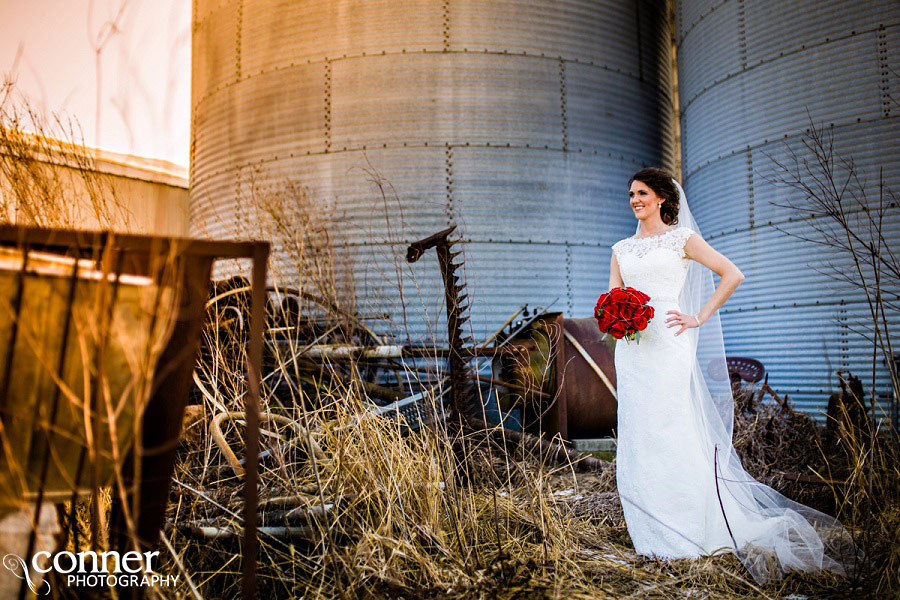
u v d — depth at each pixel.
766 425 4.29
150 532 2.00
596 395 4.93
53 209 2.54
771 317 6.34
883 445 3.11
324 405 3.53
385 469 2.83
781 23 6.38
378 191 6.47
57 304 1.73
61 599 2.00
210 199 6.54
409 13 6.61
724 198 6.88
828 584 2.58
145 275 1.90
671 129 8.19
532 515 3.02
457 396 4.07
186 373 1.97
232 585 2.37
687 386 3.16
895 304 5.57
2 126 2.46
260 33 6.99
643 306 3.06
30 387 1.71
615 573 2.73
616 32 7.33
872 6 5.84
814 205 6.03
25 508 1.70
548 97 6.85
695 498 3.02
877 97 5.79
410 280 6.21
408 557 2.44
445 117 6.57
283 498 2.69
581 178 6.93
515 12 6.78
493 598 2.23
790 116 6.27
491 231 6.55
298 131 6.72
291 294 4.10
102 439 1.83
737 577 2.62
